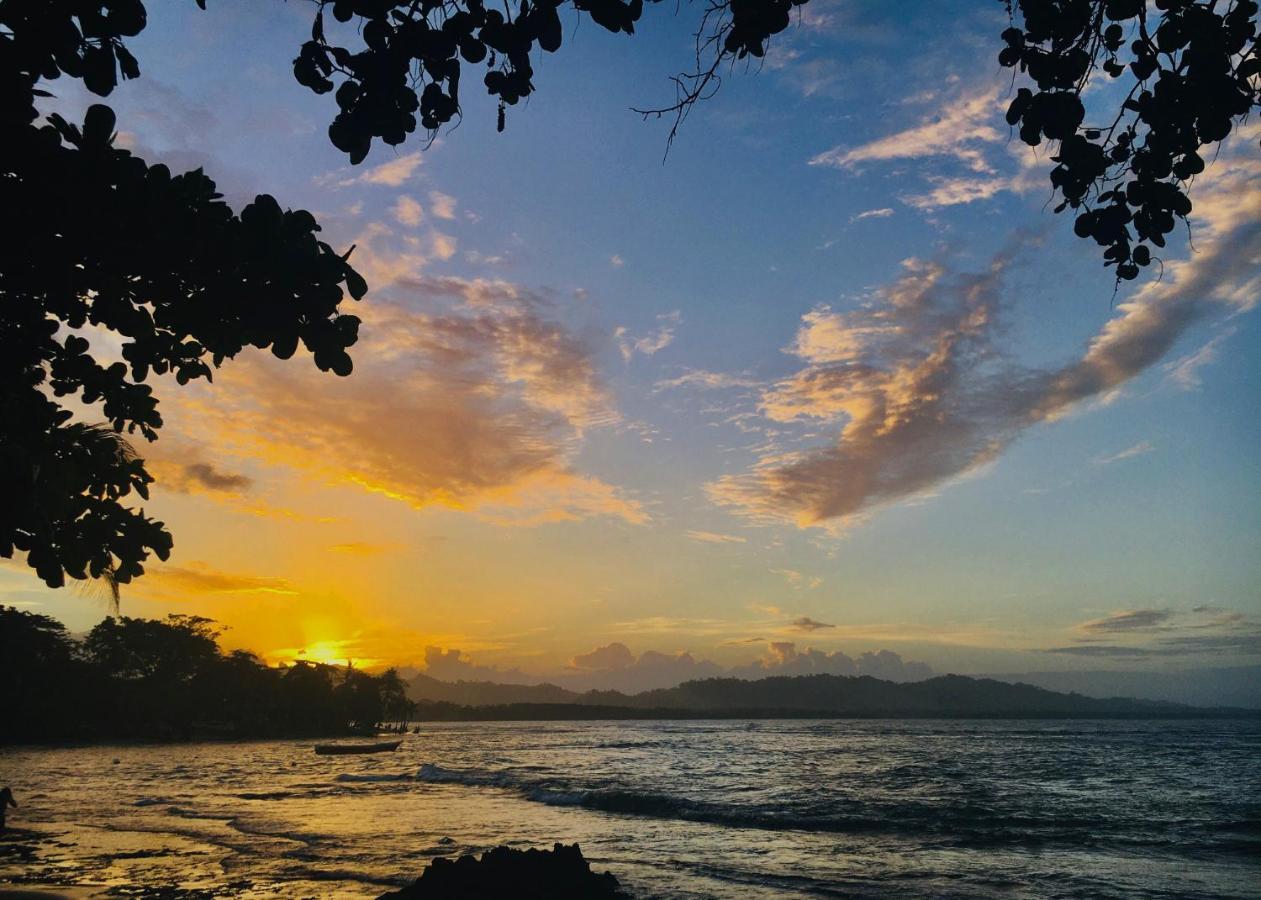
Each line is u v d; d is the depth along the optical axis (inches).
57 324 172.9
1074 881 778.8
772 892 704.4
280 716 5851.4
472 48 148.9
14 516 165.9
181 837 1005.2
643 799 1390.3
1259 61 157.2
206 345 173.9
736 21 159.0
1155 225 174.2
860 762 3014.3
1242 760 3002.0
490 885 603.8
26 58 140.3
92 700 4463.6
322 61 149.6
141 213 156.4
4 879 735.7
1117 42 169.9
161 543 214.2
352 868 788.0
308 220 167.9
